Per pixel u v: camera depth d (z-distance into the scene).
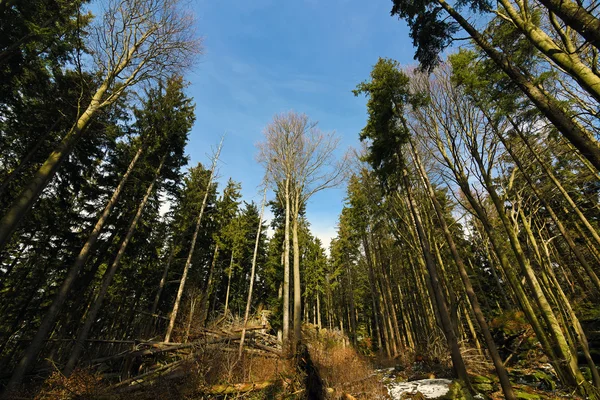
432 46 7.39
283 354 11.38
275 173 18.05
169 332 13.83
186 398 7.93
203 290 25.38
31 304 15.35
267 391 8.46
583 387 7.17
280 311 22.38
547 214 14.00
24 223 12.97
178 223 21.38
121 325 19.80
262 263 30.88
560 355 7.75
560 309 10.09
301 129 18.05
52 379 7.67
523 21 5.02
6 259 15.13
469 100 9.12
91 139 12.98
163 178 16.98
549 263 10.66
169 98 15.56
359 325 36.75
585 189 11.33
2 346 12.98
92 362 10.02
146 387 8.52
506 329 13.48
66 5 9.34
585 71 4.01
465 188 9.38
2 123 11.04
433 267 9.50
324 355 12.19
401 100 11.12
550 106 4.59
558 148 9.80
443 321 8.97
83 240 14.73
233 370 9.98
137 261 20.09
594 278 10.20
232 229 26.56
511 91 7.55
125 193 15.66
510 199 10.84
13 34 8.70
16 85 10.59
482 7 5.74
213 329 14.77
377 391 8.23
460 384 7.81
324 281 32.56
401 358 16.34
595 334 10.12
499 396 7.68
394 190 13.21
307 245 33.34
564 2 3.98
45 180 7.68
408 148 13.20
